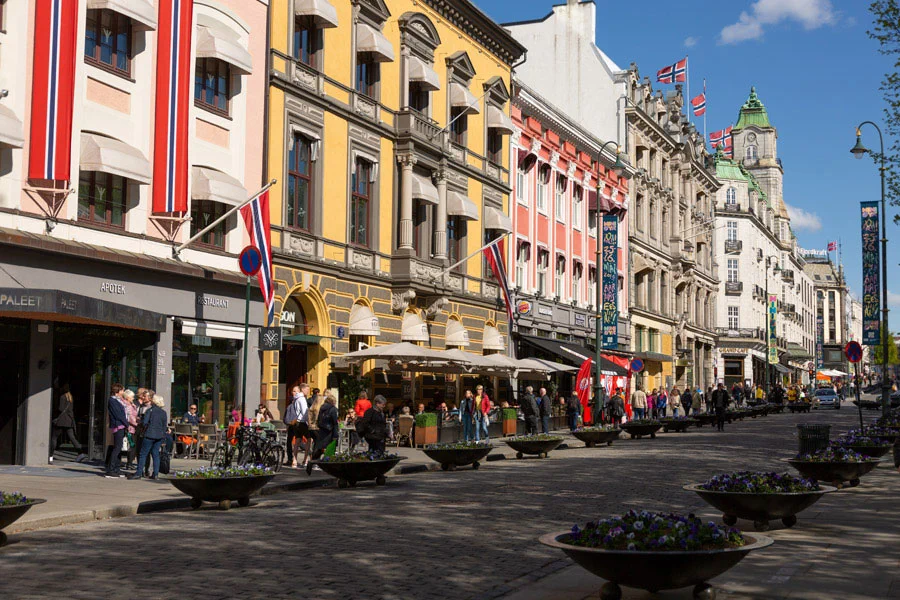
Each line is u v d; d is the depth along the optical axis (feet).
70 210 71.46
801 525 43.98
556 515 48.42
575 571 33.78
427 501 54.65
